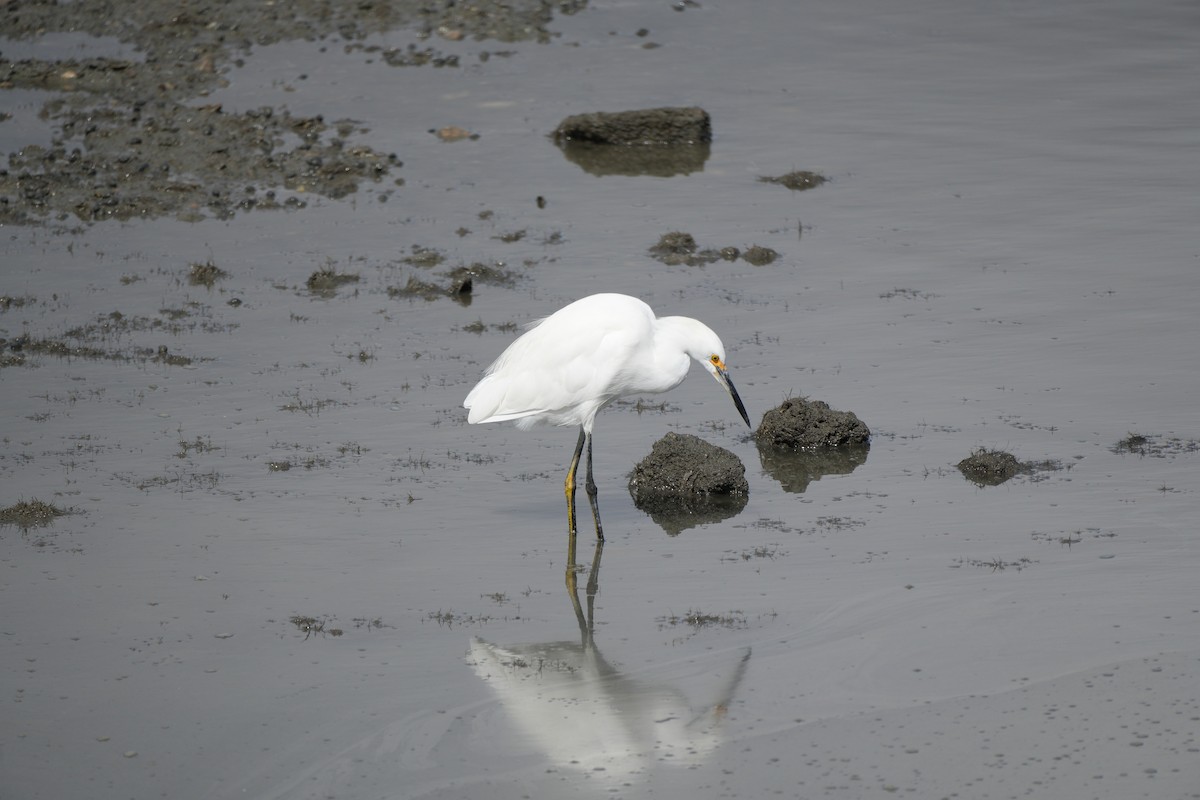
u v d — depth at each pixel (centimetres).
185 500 1373
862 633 1090
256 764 920
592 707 988
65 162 2581
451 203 2461
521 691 1011
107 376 1730
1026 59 3406
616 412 1672
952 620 1105
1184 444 1482
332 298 2025
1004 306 1956
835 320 1920
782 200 2491
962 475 1430
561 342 1353
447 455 1513
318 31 3444
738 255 2197
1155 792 865
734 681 1021
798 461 1504
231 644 1085
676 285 2070
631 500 1419
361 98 3011
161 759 926
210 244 2248
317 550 1266
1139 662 1024
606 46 3422
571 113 2964
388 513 1356
